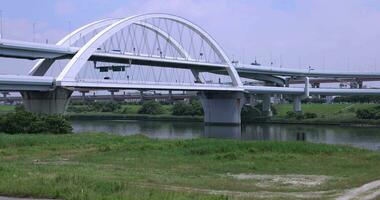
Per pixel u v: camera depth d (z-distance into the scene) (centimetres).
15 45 7425
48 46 8000
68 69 7712
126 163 3353
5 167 2389
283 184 2417
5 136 4844
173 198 1490
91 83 7856
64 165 3030
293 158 3728
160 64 10981
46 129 6006
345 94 14625
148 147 4416
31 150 4141
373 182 2452
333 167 3244
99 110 17225
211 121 12156
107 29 8788
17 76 6800
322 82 18988
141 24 10650
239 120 12038
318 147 4262
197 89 10512
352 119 11862
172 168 3097
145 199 1452
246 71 13888
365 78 17150
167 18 11031
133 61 10206
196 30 11938
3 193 1622
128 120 14712
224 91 11756
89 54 8250
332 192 2116
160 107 15788
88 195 1513
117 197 1486
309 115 12900
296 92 13975
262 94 13850
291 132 9831
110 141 5050
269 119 13038
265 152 4081
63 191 1591
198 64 11512
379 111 11944
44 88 7388
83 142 4862
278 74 15050
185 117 13975
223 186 2198
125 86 8494
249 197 1800
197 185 2186
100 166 3083
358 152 4238
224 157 3688
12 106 19900
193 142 4688
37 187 1639
